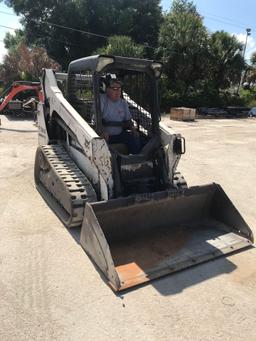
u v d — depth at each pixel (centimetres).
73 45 3017
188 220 466
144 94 482
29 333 276
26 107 1523
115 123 472
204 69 2647
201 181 707
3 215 489
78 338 274
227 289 345
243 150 1056
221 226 460
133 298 324
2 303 308
